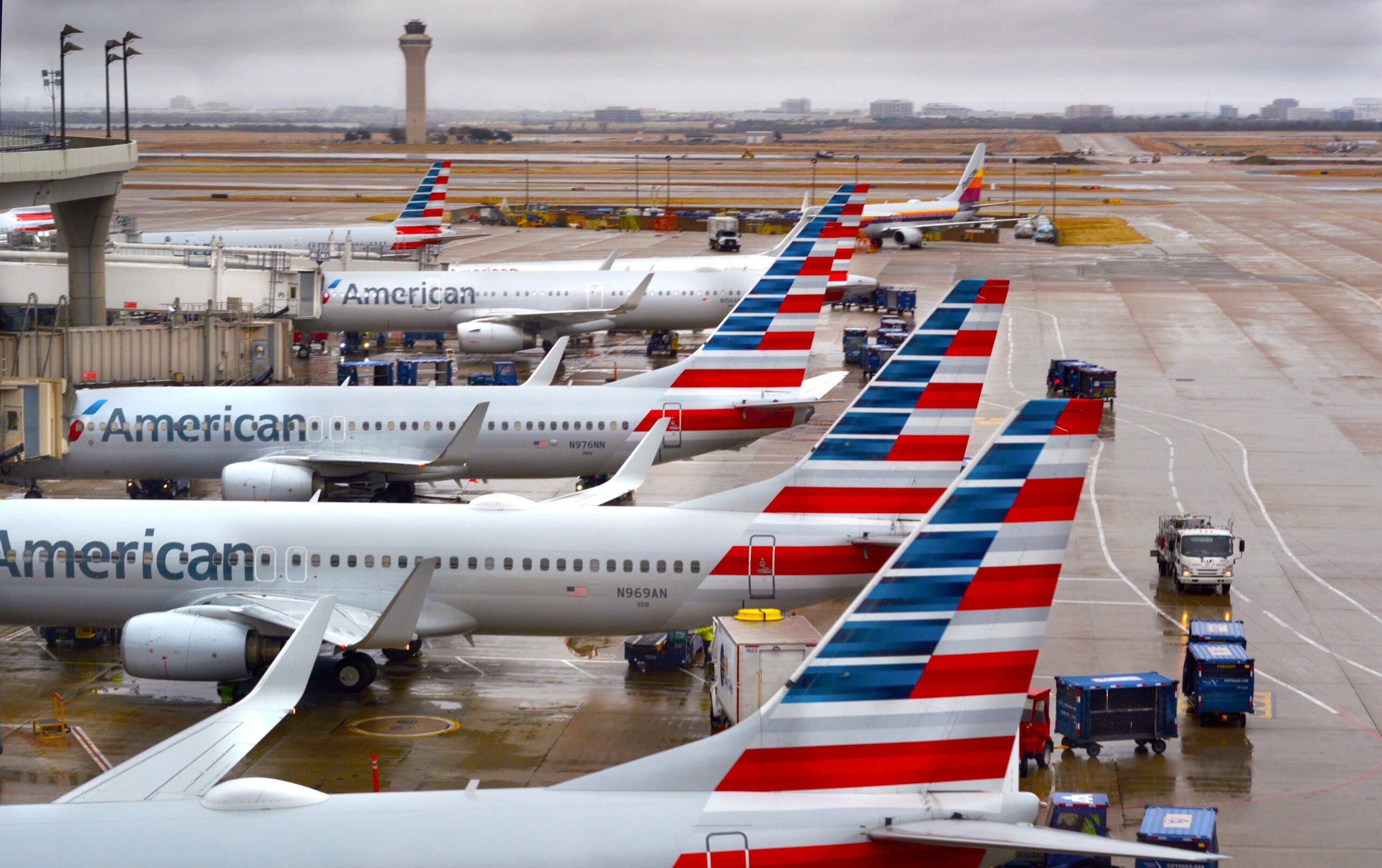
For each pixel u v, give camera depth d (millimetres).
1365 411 102625
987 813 24766
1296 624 58125
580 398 72312
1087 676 45844
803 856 23688
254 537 48969
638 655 53031
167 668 46406
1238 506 77188
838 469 47969
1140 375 116438
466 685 51125
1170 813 35969
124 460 71500
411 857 23141
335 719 47250
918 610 25031
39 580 49531
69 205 91125
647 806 24156
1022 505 24969
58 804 24906
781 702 24922
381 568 48562
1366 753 44969
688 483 82562
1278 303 160125
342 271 139875
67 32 80125
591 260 198500
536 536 48219
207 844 23328
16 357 81000
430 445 72250
